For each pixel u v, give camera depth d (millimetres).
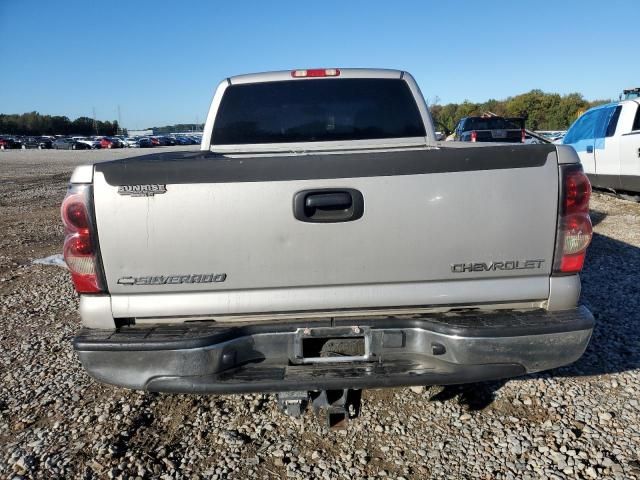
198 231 2469
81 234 2469
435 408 3209
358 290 2549
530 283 2561
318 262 2504
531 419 3074
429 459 2758
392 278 2535
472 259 2521
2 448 2926
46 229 10055
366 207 2461
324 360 2557
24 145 62094
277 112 3938
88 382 3674
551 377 3543
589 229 2537
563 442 2852
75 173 2459
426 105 4008
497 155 2453
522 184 2475
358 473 2668
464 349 2475
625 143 9508
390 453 2814
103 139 62906
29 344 4387
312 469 2707
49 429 3100
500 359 2484
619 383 3439
